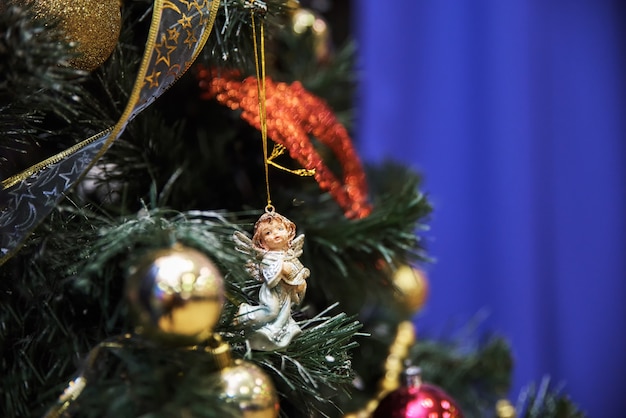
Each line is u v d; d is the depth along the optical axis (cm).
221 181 97
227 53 86
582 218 178
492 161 169
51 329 81
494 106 168
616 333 178
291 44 110
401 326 108
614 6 177
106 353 75
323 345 80
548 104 174
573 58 175
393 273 98
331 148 95
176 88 95
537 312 171
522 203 169
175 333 72
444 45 168
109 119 87
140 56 91
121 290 83
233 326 79
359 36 166
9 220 79
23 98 78
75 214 83
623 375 178
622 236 178
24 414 78
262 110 85
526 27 169
